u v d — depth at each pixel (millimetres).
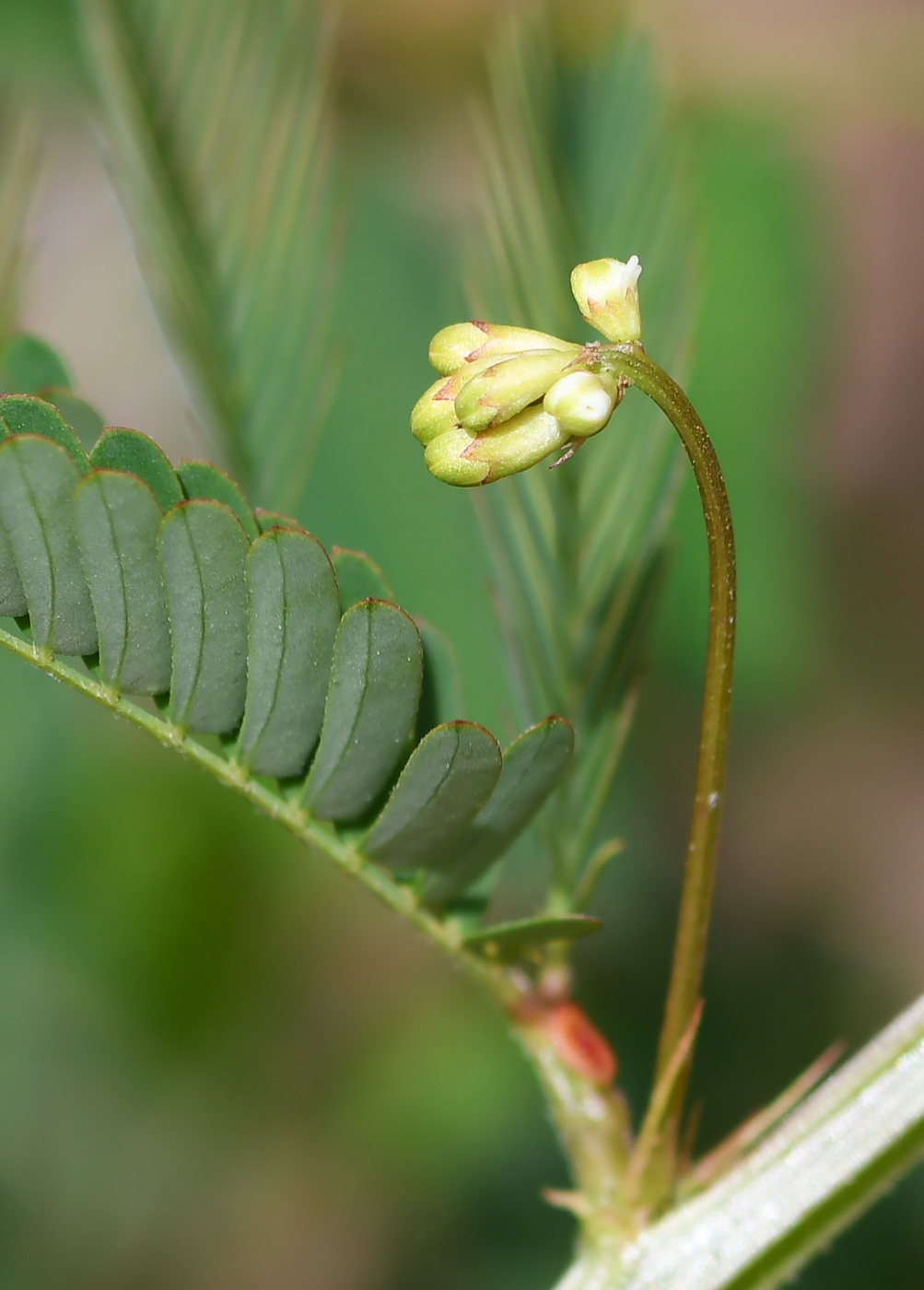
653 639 212
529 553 147
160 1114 228
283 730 137
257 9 156
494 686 169
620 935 232
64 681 136
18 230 150
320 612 135
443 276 203
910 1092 144
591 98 156
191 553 134
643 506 147
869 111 208
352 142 213
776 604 216
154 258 153
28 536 134
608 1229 144
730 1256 143
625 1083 224
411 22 213
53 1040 219
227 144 155
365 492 175
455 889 141
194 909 220
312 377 154
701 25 207
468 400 134
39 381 142
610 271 136
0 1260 220
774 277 219
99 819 213
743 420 217
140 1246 228
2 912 211
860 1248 217
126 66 155
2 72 218
